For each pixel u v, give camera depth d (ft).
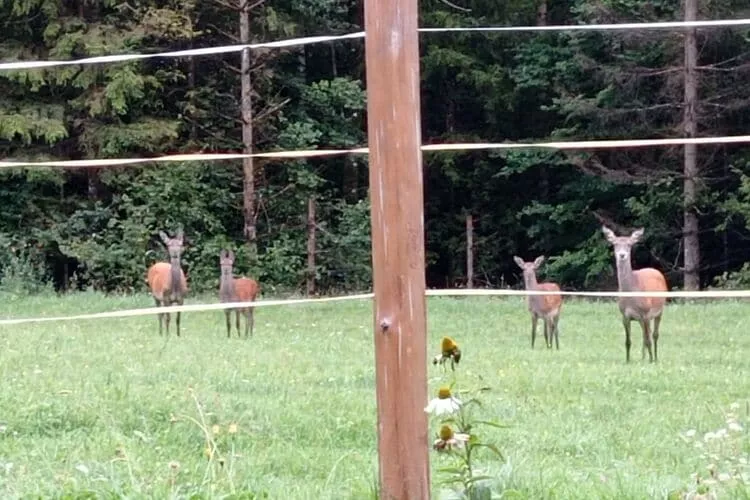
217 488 15.74
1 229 86.07
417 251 12.35
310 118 94.02
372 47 12.26
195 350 43.04
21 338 45.55
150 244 84.94
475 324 59.98
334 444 23.82
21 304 67.51
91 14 87.40
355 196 94.89
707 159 89.10
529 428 26.40
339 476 19.79
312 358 40.93
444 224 98.89
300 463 20.99
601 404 30.58
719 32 83.46
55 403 26.23
